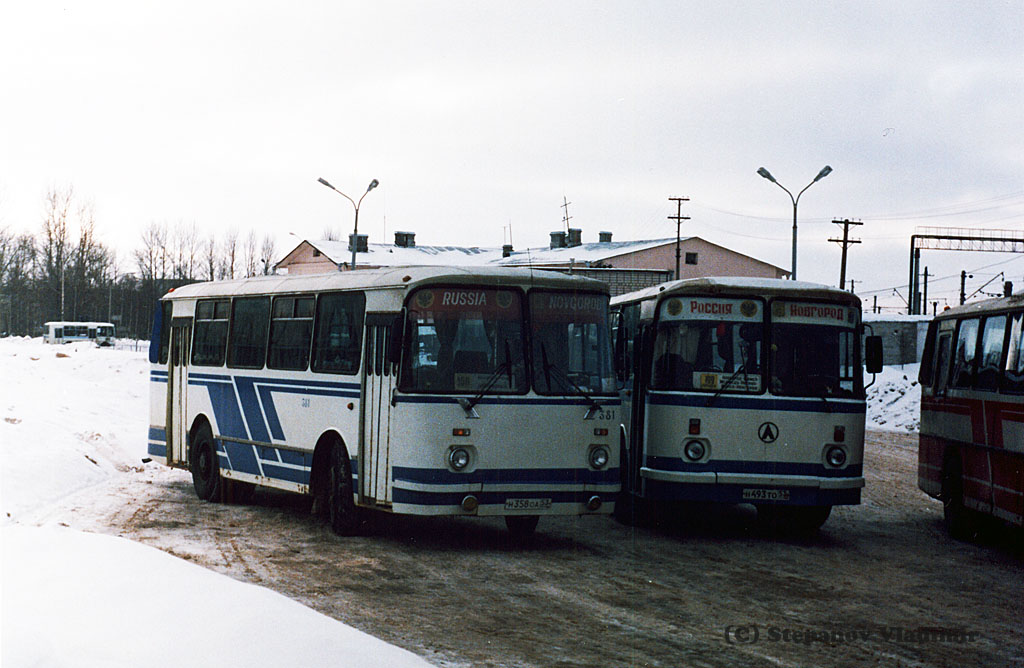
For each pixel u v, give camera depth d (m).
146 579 7.82
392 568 10.57
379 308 11.95
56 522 12.66
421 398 11.25
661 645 7.87
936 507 17.25
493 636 7.95
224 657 6.10
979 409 13.39
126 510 14.06
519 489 11.41
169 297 17.45
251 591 7.69
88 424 22.28
